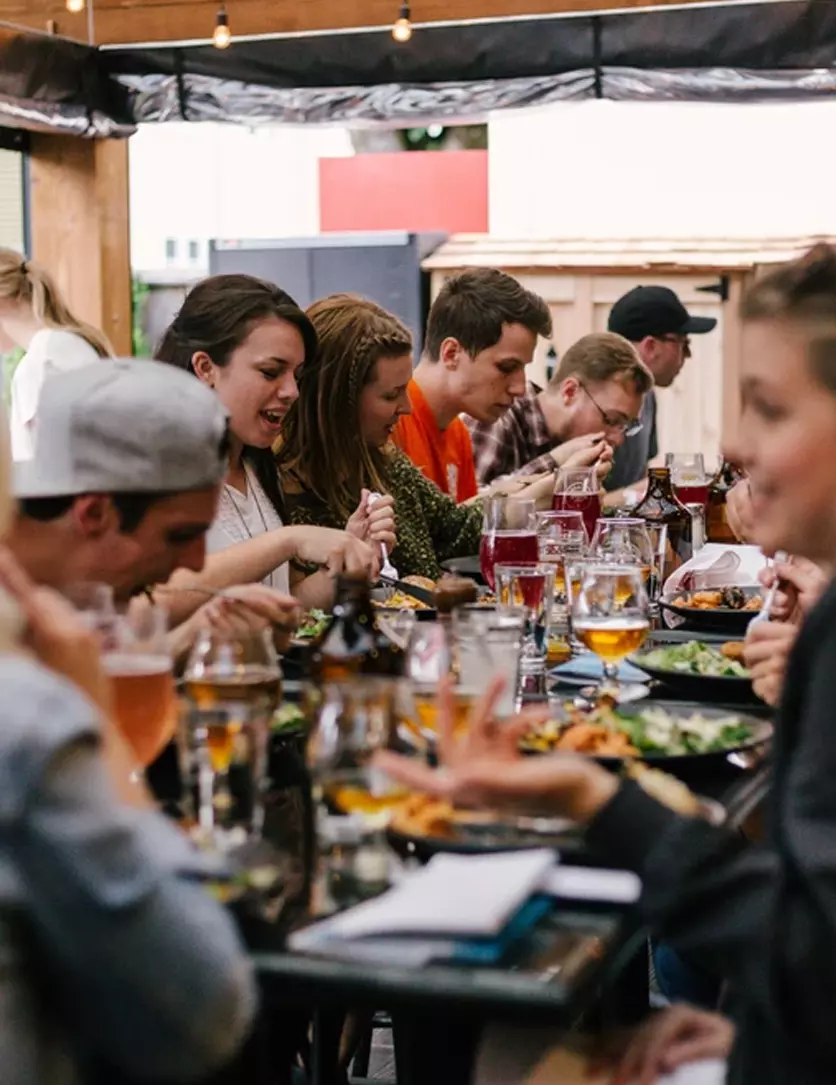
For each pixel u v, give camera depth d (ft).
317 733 5.35
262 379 10.27
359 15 18.81
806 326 4.73
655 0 17.85
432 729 6.19
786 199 27.58
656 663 8.17
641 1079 5.80
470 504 14.15
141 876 3.82
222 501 10.28
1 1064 3.84
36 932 3.86
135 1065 3.99
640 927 4.92
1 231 20.62
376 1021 9.93
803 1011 4.27
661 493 12.68
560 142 28.48
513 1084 6.75
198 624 7.46
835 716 4.31
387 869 5.12
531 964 4.44
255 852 5.13
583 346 17.24
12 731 3.74
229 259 24.62
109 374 6.08
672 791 5.21
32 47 18.31
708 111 27.78
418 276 23.94
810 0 17.13
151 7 19.29
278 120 19.13
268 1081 6.49
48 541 6.06
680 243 23.99
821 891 4.19
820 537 4.85
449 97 18.53
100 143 20.26
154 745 5.50
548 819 5.35
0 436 4.19
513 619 7.26
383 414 12.05
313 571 10.97
